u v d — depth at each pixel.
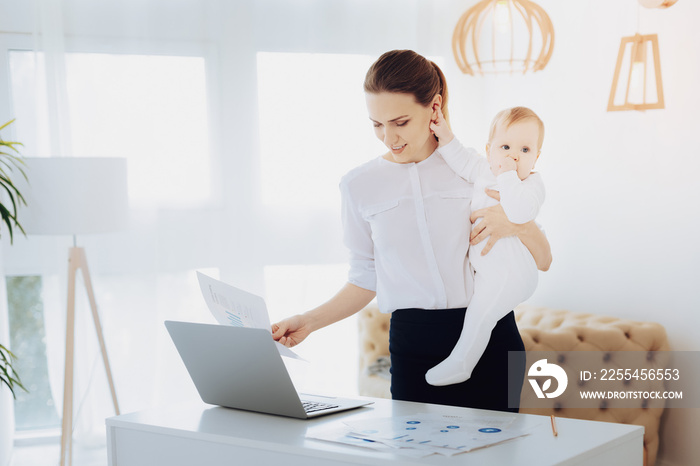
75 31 3.67
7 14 3.62
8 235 3.61
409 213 1.73
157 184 3.81
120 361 3.77
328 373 4.04
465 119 4.15
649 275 3.00
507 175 1.76
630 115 3.06
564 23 3.46
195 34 3.83
